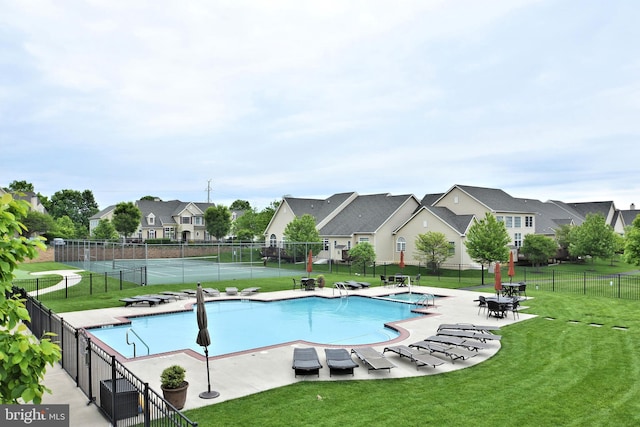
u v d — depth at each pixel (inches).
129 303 848.9
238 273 1434.5
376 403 363.9
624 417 335.9
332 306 915.4
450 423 324.8
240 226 2952.8
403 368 464.1
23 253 166.9
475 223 1408.7
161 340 634.2
